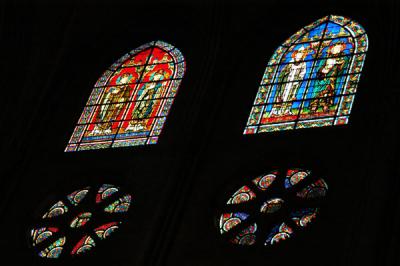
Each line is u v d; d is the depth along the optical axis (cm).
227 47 2608
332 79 2420
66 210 2355
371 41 2469
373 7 2541
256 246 2067
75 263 2186
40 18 2789
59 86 2705
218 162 2302
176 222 2158
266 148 2291
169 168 2333
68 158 2492
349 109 2312
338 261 1952
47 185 2428
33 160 2519
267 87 2481
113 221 2270
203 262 2059
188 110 2472
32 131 2570
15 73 2678
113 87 2702
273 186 2206
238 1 2697
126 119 2562
